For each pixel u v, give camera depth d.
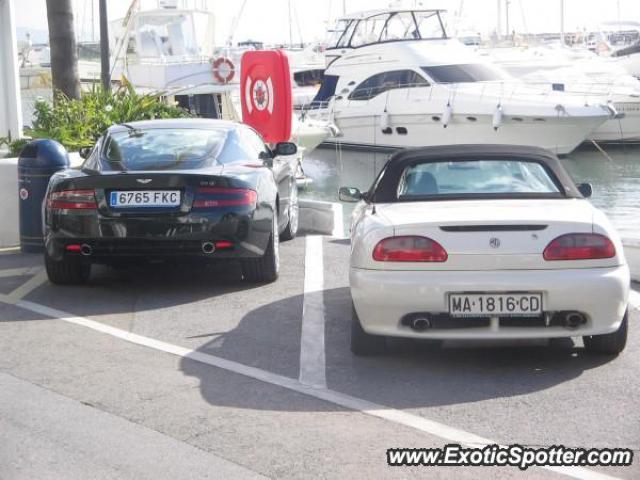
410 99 28.92
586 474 3.89
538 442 4.27
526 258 5.21
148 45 28.33
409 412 4.71
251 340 6.21
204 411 4.75
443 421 4.57
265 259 7.93
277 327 6.56
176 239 7.32
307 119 28.38
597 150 31.00
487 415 4.66
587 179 27.83
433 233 5.28
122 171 7.51
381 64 29.89
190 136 8.27
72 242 7.45
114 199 7.35
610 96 28.19
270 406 4.82
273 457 4.12
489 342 6.04
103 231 7.34
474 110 27.64
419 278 5.23
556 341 6.07
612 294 5.20
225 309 7.13
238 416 4.67
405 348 5.97
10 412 4.75
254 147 8.69
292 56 41.03
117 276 8.55
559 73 33.25
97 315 6.95
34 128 13.52
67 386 5.19
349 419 4.62
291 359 5.74
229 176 7.50
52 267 7.91
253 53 12.91
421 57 29.20
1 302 7.43
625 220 21.92
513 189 5.92
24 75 34.84
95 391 5.09
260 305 7.26
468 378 5.30
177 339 6.24
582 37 56.56
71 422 4.59
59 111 13.51
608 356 5.69
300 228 11.47
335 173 31.03
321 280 8.21
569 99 27.59
